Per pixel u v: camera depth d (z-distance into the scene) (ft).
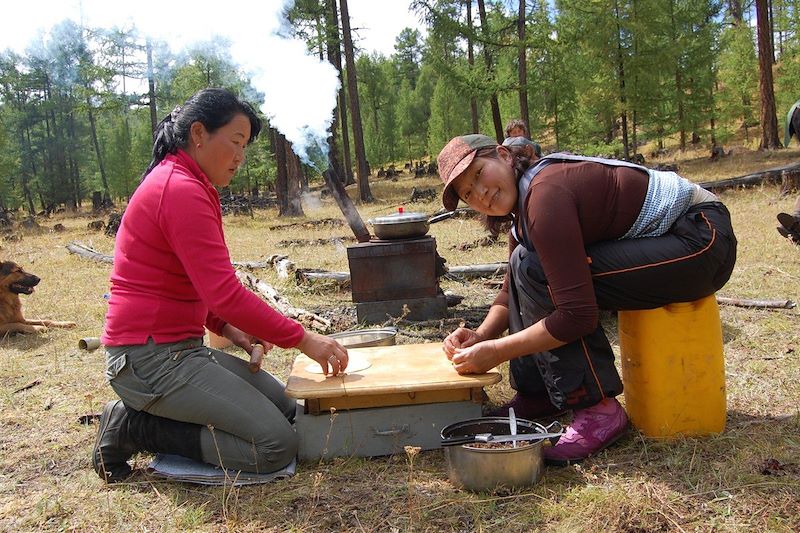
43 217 102.58
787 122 16.22
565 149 82.84
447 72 76.43
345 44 80.64
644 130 103.60
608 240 8.63
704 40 82.84
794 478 7.76
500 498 7.72
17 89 145.79
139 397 8.43
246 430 8.41
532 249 8.78
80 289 25.72
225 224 58.59
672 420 8.88
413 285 18.15
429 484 8.21
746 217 31.40
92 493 8.45
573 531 6.96
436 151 139.85
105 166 156.46
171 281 8.46
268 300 20.31
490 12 76.33
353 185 107.86
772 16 106.93
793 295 17.07
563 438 8.63
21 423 11.33
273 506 7.84
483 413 10.16
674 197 8.47
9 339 18.04
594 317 8.20
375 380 8.93
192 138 8.62
